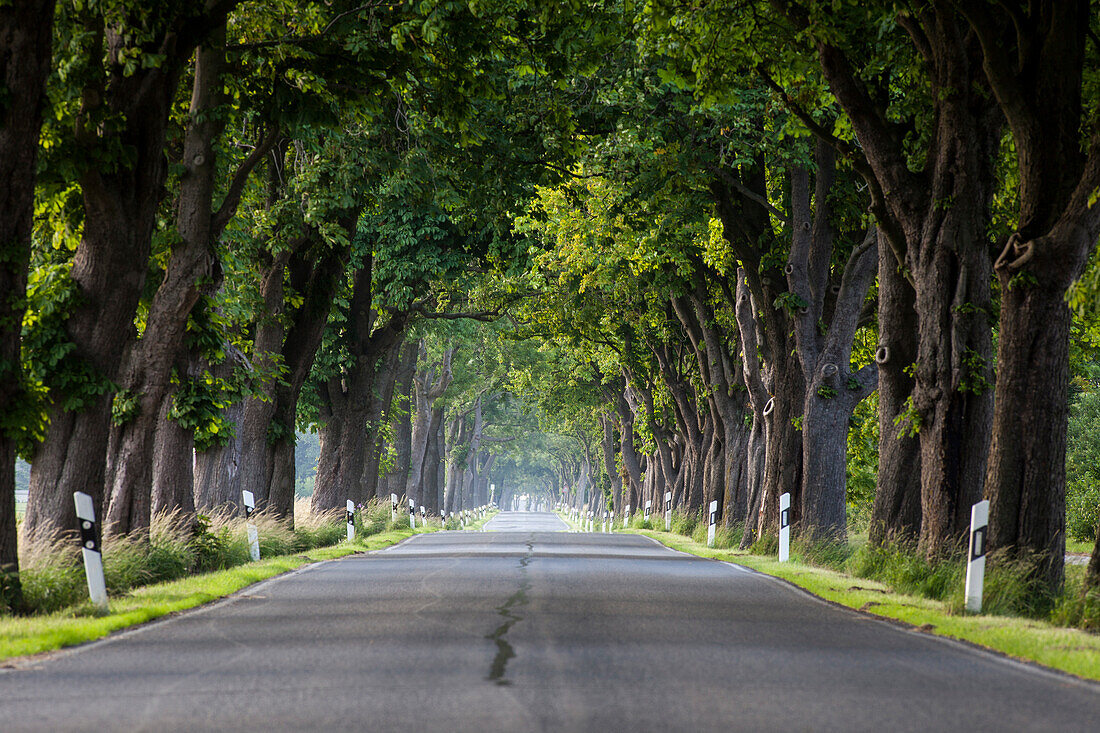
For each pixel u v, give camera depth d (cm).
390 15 4784
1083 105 4531
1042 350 3841
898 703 1886
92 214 4153
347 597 3812
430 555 6569
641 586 4253
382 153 6109
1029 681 2161
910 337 5266
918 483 5241
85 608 3294
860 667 2292
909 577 4350
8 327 3359
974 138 4547
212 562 5278
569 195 6750
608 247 9156
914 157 5253
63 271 4234
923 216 4669
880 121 4728
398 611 3309
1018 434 3853
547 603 3528
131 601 3656
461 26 4662
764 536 7225
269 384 7394
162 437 5400
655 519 13925
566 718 1720
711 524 8588
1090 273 3102
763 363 8112
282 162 6288
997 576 3653
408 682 2055
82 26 3975
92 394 4156
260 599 3794
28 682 2116
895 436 5266
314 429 10112
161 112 4228
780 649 2541
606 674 2144
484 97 5181
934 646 2675
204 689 2014
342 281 8412
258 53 4841
